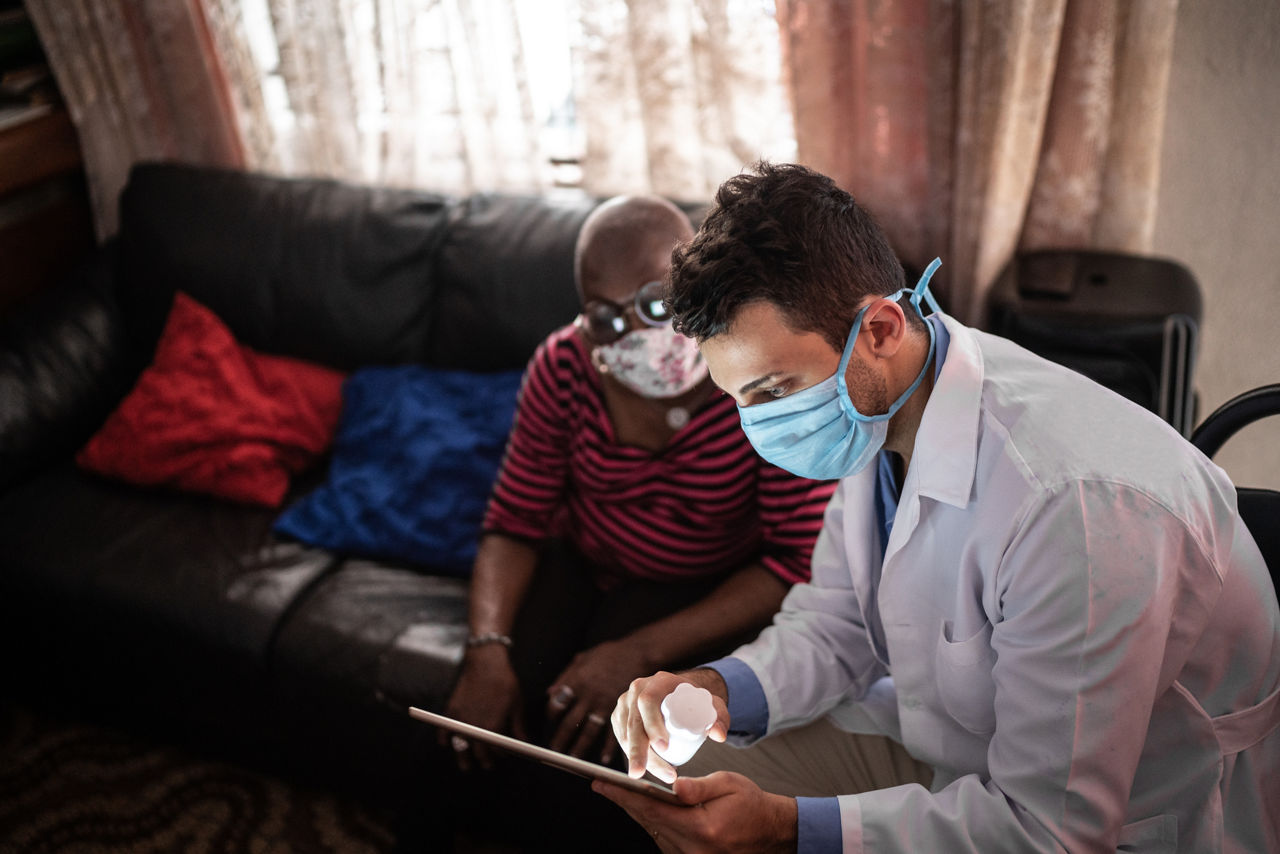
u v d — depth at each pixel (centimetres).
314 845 171
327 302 207
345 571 176
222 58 230
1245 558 92
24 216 249
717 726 109
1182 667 90
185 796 182
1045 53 163
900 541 101
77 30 233
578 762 98
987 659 99
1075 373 97
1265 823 95
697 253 89
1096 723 85
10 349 208
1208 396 176
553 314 187
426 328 205
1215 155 163
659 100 197
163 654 174
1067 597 85
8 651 192
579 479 154
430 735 149
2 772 189
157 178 223
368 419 194
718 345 90
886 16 174
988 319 169
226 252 213
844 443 96
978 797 94
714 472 143
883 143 186
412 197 209
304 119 229
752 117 195
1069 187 177
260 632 166
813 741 123
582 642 152
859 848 96
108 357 221
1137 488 84
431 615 163
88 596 176
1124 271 169
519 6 206
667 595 152
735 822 95
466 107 216
